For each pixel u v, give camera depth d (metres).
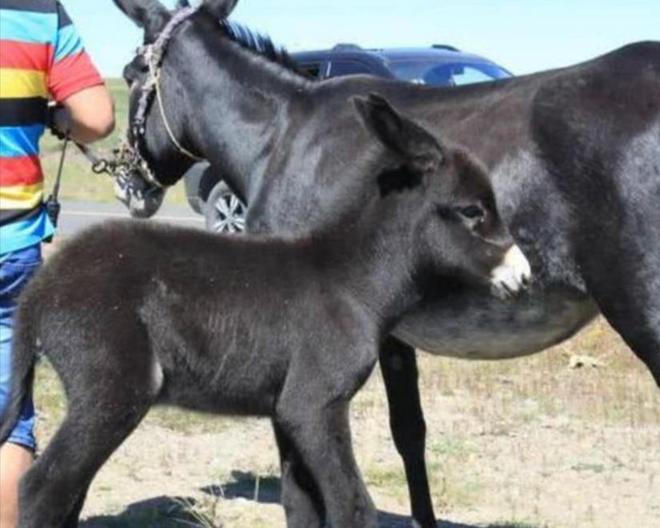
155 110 4.36
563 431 5.18
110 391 3.37
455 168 3.60
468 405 5.48
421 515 4.12
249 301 3.47
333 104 4.04
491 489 4.55
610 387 5.73
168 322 3.42
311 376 3.48
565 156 3.62
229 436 5.11
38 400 5.27
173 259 3.45
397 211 3.59
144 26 4.37
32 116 3.38
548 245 3.66
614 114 3.60
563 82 3.70
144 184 4.45
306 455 3.47
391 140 3.56
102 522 4.19
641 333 3.60
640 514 4.34
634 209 3.56
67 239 3.53
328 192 3.94
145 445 4.96
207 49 4.26
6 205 3.38
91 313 3.37
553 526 4.25
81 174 16.86
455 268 3.62
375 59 7.87
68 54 3.39
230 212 8.34
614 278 3.60
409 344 3.98
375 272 3.58
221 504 4.36
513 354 3.88
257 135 4.16
